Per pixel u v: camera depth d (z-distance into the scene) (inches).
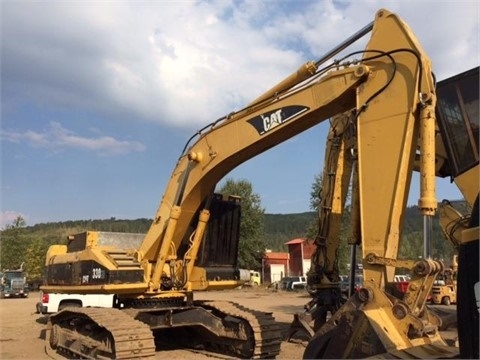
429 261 244.2
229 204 496.7
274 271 2893.7
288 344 472.1
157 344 503.5
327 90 327.6
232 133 395.5
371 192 277.0
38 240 2379.4
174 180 445.7
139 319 424.8
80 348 413.1
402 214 270.1
